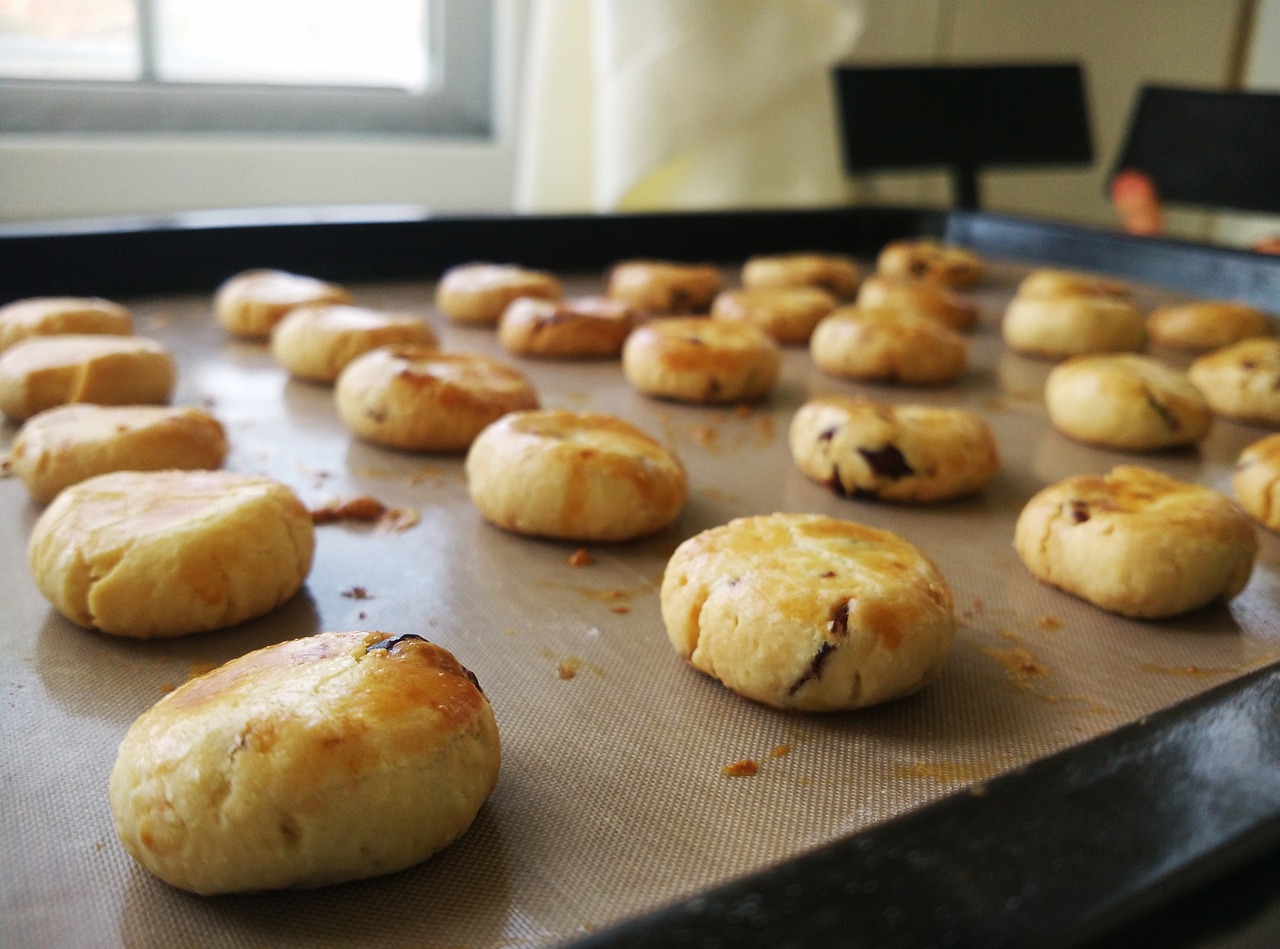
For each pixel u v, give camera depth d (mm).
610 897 155
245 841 151
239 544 214
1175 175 551
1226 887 120
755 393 342
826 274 444
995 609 232
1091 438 317
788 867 116
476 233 443
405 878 158
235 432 302
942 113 553
